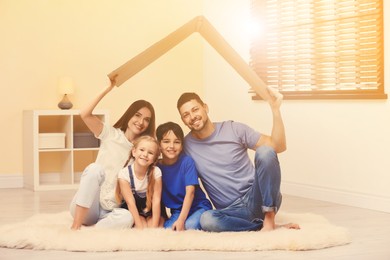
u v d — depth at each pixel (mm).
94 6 6082
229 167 3465
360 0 4488
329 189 4789
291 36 5199
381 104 4355
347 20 4613
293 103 5117
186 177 3428
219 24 6129
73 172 5938
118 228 3400
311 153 4953
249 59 5668
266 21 5387
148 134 3693
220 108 6133
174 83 6379
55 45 5969
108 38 6129
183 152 3531
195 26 3338
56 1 5965
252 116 5648
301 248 3082
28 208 4594
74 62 6027
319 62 4848
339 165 4703
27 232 3227
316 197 4906
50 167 6043
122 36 6176
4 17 5824
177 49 6383
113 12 6141
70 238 3156
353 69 4559
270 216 3338
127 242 3105
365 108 4473
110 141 3611
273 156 3236
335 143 4734
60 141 5703
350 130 4602
